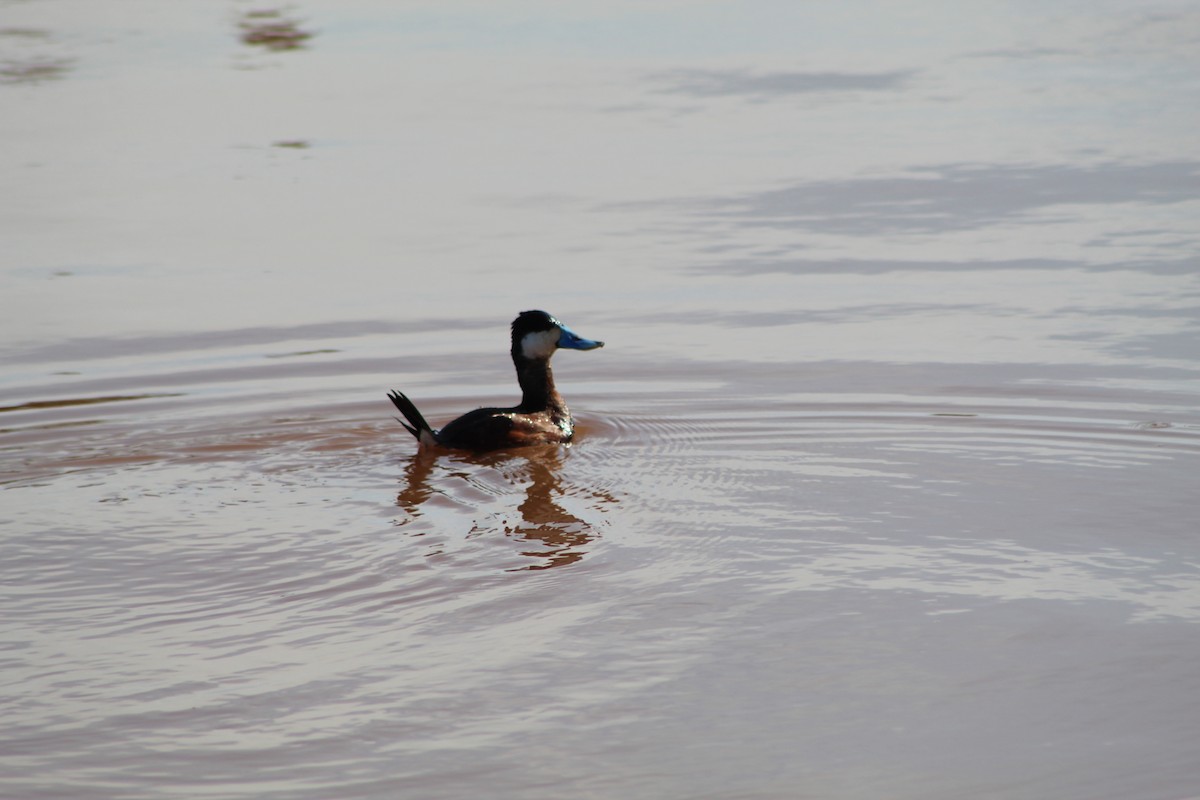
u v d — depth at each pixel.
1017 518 10.99
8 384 15.02
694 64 33.91
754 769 7.36
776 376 14.99
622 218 22.06
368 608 9.41
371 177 24.78
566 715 7.93
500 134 27.75
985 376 14.70
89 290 18.78
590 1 42.56
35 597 9.63
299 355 16.06
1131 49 34.59
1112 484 11.72
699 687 8.24
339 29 39.16
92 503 11.59
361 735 7.70
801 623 9.11
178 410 14.19
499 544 10.62
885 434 13.22
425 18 40.31
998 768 7.36
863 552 10.34
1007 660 8.54
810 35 37.34
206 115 29.62
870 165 24.88
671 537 10.74
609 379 15.19
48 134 28.22
